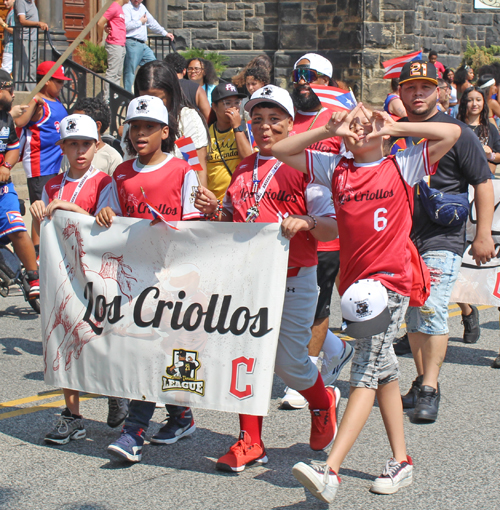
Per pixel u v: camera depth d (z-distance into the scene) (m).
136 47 17.98
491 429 5.98
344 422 4.51
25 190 14.13
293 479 4.98
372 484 4.91
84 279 5.40
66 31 21.55
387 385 4.83
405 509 4.53
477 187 6.45
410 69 6.21
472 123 9.07
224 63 26.02
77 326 5.43
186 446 5.59
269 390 4.81
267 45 25.84
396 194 4.58
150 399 5.15
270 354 4.79
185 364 5.04
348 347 6.55
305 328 5.12
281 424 6.11
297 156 4.80
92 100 7.53
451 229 6.52
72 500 4.63
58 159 11.08
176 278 5.06
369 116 4.51
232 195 5.23
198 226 4.97
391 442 4.89
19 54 16.69
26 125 10.73
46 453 5.41
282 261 4.77
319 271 6.30
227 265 4.91
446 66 27.78
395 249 4.62
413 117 6.41
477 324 8.87
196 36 26.12
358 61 24.73
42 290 5.60
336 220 4.84
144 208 5.29
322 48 25.31
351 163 4.67
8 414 6.27
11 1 17.34
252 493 4.75
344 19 24.86
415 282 5.11
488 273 8.20
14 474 5.04
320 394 5.30
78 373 5.44
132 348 5.20
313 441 5.40
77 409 5.70
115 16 17.30
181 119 7.26
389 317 4.50
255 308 4.83
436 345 6.31
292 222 4.71
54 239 5.57
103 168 7.54
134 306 5.20
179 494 4.73
